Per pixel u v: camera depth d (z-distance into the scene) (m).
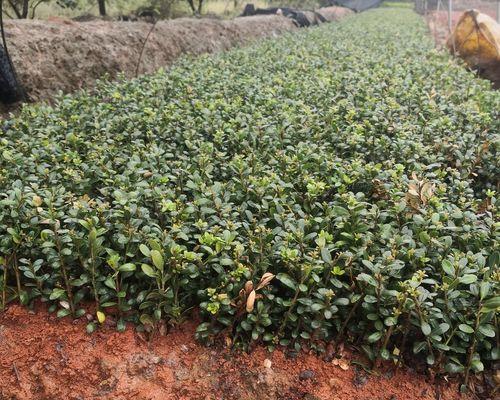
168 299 0.68
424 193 0.81
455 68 1.87
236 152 1.02
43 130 1.07
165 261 0.67
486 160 1.04
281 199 0.81
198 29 2.54
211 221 0.76
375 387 0.64
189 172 0.89
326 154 0.99
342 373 0.66
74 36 1.74
